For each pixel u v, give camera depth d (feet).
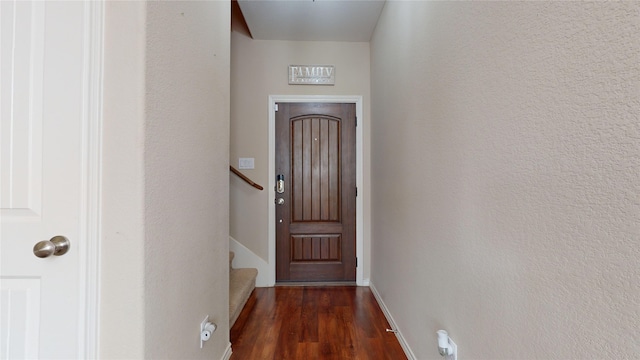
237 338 6.53
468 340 3.61
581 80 2.13
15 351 3.03
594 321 2.05
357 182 10.01
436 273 4.54
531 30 2.60
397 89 6.65
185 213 4.02
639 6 1.77
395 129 6.82
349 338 6.54
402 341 6.16
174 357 3.72
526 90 2.66
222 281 5.52
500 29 3.03
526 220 2.66
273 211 9.95
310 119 10.03
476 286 3.45
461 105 3.82
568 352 2.24
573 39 2.19
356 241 10.06
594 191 2.05
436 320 4.53
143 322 3.11
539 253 2.52
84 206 3.01
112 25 3.10
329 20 8.71
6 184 3.01
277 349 6.10
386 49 7.69
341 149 10.06
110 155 3.09
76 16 3.00
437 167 4.51
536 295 2.55
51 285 3.02
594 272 2.05
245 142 9.91
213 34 5.02
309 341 6.41
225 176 5.69
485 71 3.29
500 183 3.03
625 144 1.85
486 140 3.27
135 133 3.07
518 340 2.76
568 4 2.23
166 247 3.54
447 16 4.21
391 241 7.15
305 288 9.65
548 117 2.41
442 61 4.36
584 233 2.12
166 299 3.54
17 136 3.01
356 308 8.12
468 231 3.64
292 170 10.03
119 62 3.09
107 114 3.09
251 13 8.38
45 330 3.02
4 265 3.01
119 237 3.08
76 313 3.02
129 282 3.08
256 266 9.82
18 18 3.01
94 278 3.06
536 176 2.55
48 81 3.01
